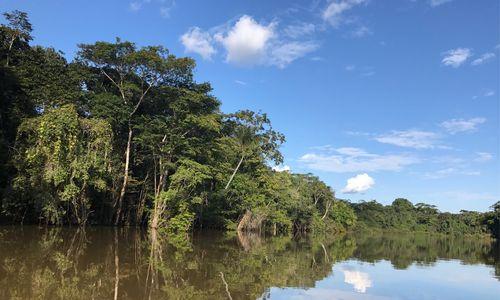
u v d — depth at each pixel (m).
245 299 13.03
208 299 12.55
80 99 35.16
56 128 26.61
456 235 135.75
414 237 99.56
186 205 37.22
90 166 28.58
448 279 20.16
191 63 38.56
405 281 18.64
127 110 36.91
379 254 34.62
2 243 19.88
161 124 37.00
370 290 15.82
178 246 26.78
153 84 39.06
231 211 50.78
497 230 121.81
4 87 30.20
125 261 18.14
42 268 14.73
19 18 35.41
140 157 40.16
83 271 14.88
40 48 36.06
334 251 35.00
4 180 28.06
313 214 80.56
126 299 11.61
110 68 38.66
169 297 12.28
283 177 69.81
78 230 29.91
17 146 27.48
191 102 39.34
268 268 20.27
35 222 31.19
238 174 51.97
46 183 27.03
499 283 19.58
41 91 31.88
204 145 40.06
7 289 11.56
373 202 148.88
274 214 58.56
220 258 22.62
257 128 52.66
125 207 40.38
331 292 14.98
